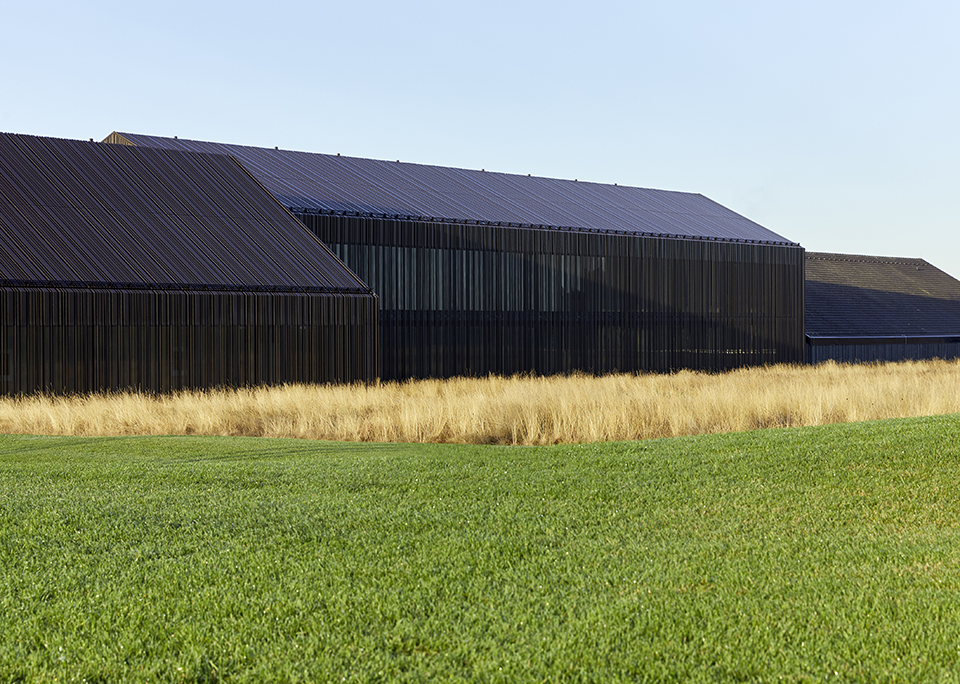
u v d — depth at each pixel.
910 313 60.25
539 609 5.43
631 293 43.69
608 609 5.38
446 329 38.69
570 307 41.88
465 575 6.11
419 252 38.22
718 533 7.21
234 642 4.91
